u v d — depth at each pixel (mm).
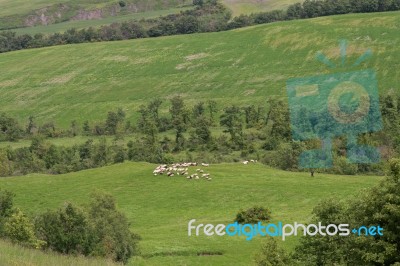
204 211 92375
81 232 58469
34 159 152500
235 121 165125
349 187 96875
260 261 44312
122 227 66062
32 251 48906
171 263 64125
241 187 101750
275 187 100375
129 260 63562
